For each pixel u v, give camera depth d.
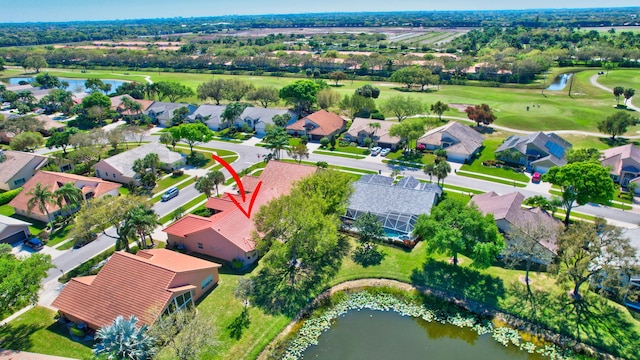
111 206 51.56
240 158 94.12
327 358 38.31
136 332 33.56
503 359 38.38
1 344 38.75
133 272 41.97
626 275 40.28
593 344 39.00
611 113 123.50
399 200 62.28
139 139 109.81
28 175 80.69
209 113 121.31
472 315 43.62
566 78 182.50
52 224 62.94
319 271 50.62
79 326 40.00
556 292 45.38
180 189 76.56
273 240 48.44
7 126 102.69
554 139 90.62
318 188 55.75
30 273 38.62
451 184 77.62
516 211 55.88
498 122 118.81
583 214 64.62
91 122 123.75
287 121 115.56
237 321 41.91
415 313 44.44
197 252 54.72
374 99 149.75
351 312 44.72
